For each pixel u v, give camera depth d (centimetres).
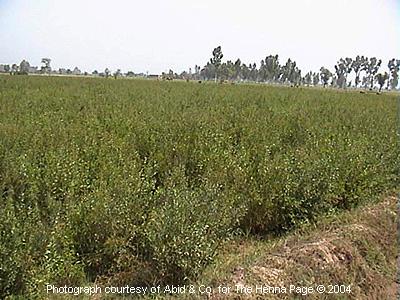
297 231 699
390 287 595
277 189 721
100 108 1466
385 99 3019
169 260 509
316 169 743
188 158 823
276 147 922
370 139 1099
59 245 531
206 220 551
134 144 900
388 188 926
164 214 525
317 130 1152
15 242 449
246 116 1318
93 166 734
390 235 698
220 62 7844
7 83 2919
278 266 546
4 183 635
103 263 562
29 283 458
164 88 3056
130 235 566
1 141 794
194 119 1108
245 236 694
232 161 782
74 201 605
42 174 667
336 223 705
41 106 1525
